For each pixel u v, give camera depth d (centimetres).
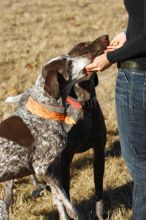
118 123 561
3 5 2216
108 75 1288
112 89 1172
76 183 771
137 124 543
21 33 1733
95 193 699
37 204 723
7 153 563
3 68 1320
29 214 688
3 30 1770
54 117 566
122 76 538
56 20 1928
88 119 646
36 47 1538
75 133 637
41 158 567
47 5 2216
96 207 691
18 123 570
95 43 585
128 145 557
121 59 521
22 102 647
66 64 570
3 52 1477
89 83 635
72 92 633
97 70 556
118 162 830
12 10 2105
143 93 527
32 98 573
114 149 879
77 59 574
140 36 499
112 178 781
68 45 1572
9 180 604
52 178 572
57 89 550
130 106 538
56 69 566
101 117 669
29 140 564
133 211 580
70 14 2005
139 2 498
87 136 656
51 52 1480
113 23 1847
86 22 1884
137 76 524
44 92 564
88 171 801
